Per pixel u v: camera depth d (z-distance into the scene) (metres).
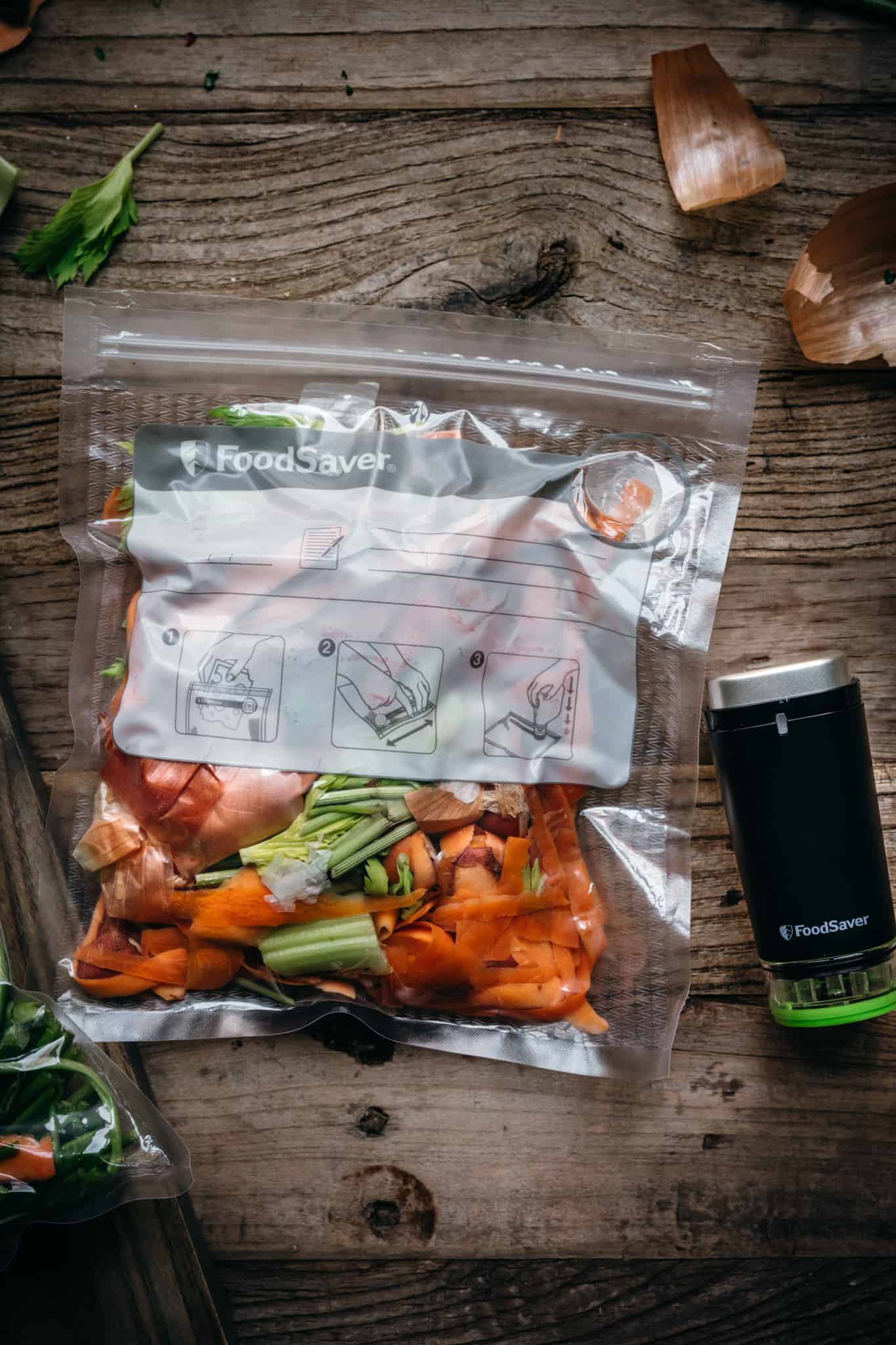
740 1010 0.67
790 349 0.68
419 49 0.67
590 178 0.67
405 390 0.63
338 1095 0.66
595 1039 0.63
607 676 0.60
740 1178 0.67
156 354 0.62
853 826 0.59
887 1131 0.67
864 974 0.60
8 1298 0.62
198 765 0.57
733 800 0.60
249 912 0.57
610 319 0.67
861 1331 0.66
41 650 0.67
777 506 0.68
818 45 0.67
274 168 0.67
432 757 0.57
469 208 0.67
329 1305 0.66
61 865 0.61
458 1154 0.66
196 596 0.58
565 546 0.59
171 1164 0.60
